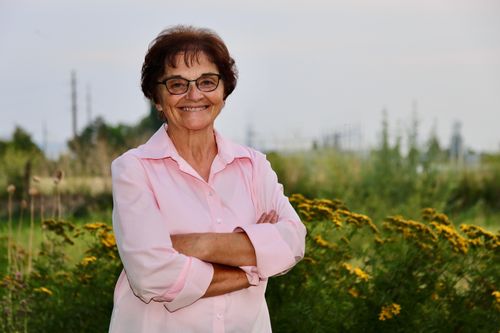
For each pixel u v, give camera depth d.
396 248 4.90
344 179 12.70
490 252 4.73
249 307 2.80
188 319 2.71
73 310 4.59
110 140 22.09
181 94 2.81
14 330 4.63
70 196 11.84
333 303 4.73
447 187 12.04
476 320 4.66
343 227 4.89
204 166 2.91
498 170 14.73
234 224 2.83
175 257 2.64
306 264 4.71
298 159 14.59
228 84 2.91
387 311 4.51
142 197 2.73
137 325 2.76
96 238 5.04
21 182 13.77
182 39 2.82
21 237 7.65
